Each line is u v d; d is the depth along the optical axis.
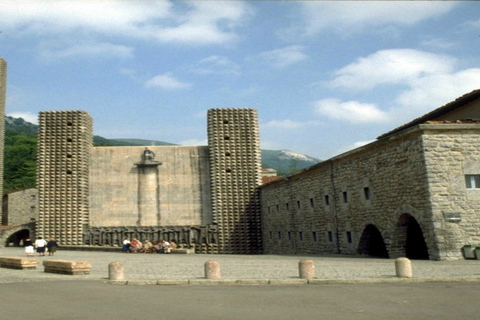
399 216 28.39
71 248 54.28
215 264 18.23
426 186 25.83
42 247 40.06
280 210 49.41
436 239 25.23
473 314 11.62
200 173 61.69
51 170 59.25
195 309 12.38
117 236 56.66
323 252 39.06
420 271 19.92
